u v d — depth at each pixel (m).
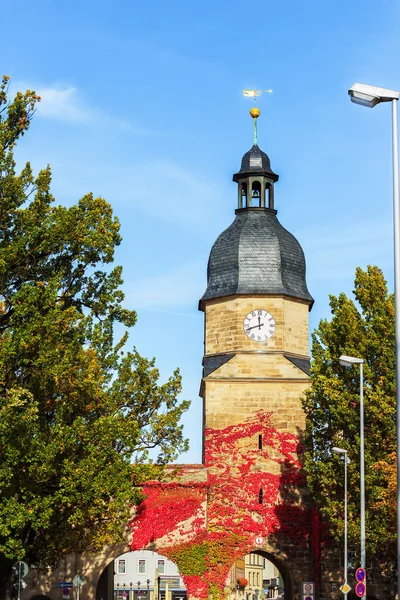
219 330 65.12
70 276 39.28
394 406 49.28
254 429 62.94
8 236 37.34
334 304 55.84
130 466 41.16
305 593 57.34
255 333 64.38
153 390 46.88
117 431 40.19
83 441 39.12
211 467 62.25
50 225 37.34
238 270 65.38
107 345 41.78
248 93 70.25
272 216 68.12
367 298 53.72
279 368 63.84
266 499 61.78
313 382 55.44
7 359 35.09
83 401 40.31
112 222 39.91
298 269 66.38
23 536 40.22
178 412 47.03
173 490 61.41
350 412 51.09
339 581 60.31
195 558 60.44
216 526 61.38
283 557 60.97
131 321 40.88
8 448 34.75
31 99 37.44
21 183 37.38
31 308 35.62
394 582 58.38
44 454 36.00
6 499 35.66
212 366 64.56
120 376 46.38
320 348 55.81
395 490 46.56
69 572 59.41
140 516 60.59
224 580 60.59
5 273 36.69
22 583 38.06
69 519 38.88
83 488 38.44
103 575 65.44
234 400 63.47
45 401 39.03
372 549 49.84
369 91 26.95
